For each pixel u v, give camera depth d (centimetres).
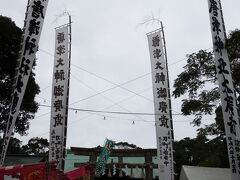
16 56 1591
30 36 1059
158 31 1452
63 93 1295
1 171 759
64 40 1381
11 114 955
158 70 1392
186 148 3491
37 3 1107
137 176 2367
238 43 1300
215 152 2455
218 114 1605
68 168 2258
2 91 1593
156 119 1327
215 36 1238
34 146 4075
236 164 1073
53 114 1272
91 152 1978
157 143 1291
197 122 1662
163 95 1347
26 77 1009
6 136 930
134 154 2003
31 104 1748
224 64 1195
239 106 1309
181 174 1712
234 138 1103
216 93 1616
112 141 1812
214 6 1278
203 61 1631
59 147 1216
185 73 1653
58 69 1336
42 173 830
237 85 1522
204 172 1605
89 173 1455
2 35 1517
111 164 1977
